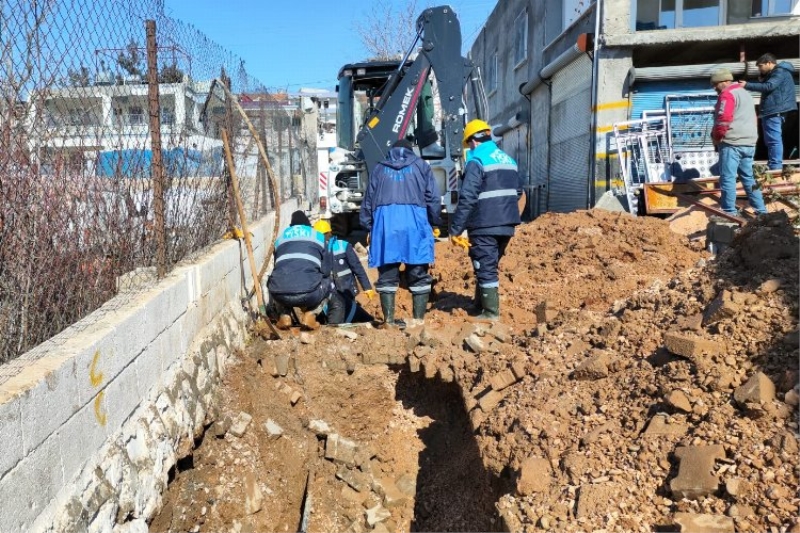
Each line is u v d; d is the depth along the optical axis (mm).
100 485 2826
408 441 5719
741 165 7926
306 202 14688
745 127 7812
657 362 3879
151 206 4473
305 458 5145
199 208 5770
